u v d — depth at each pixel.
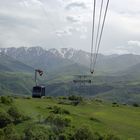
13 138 65.25
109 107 153.50
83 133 70.69
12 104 97.19
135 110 150.50
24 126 74.94
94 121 99.88
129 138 82.75
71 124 80.81
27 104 108.12
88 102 158.00
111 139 74.56
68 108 124.31
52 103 135.50
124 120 114.12
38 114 88.19
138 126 103.88
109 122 105.19
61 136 69.19
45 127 71.81
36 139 65.75
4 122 78.12
